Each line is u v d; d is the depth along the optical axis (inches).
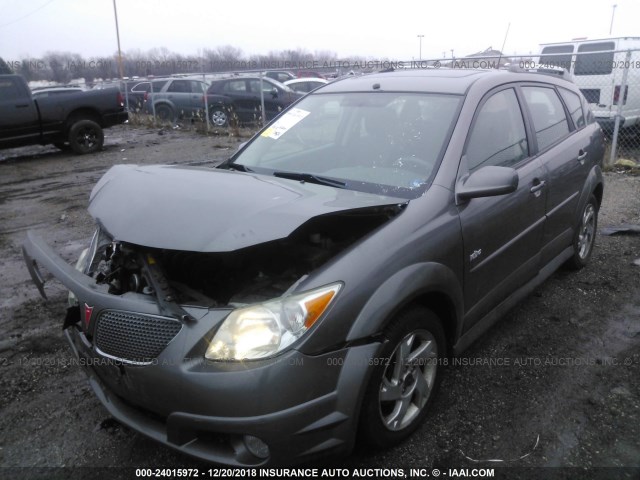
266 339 87.0
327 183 125.5
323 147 139.9
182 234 89.9
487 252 125.0
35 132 464.4
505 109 143.9
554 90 174.4
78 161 458.3
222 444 91.7
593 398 121.7
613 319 157.1
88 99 488.4
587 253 192.9
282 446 87.7
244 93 618.2
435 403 120.9
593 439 109.1
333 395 90.7
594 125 193.0
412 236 104.4
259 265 108.6
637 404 119.3
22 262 218.8
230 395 85.7
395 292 97.0
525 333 150.6
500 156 136.2
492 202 125.9
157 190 105.0
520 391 124.9
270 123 160.6
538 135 155.2
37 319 168.7
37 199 327.0
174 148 504.1
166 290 95.3
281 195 101.3
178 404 89.7
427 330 108.2
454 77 145.2
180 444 92.4
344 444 93.2
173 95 673.6
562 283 181.8
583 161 174.1
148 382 92.4
